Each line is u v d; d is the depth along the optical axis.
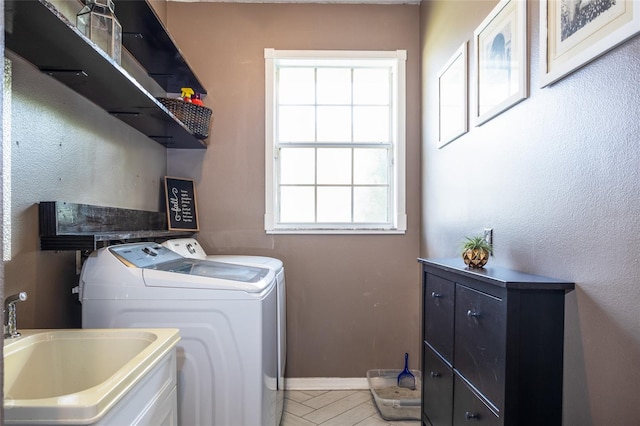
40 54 1.27
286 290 2.83
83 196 1.68
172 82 2.64
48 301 1.46
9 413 0.76
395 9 2.88
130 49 2.16
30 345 1.16
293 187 2.96
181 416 1.57
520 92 1.46
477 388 1.37
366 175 2.98
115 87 1.56
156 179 2.57
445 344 1.68
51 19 1.05
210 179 2.81
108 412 0.82
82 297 1.54
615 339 1.03
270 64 2.83
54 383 1.20
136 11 1.82
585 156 1.15
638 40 0.96
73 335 1.23
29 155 1.34
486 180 1.79
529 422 1.18
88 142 1.72
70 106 1.58
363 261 2.86
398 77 2.88
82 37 1.16
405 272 2.88
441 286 1.74
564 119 1.24
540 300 1.19
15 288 1.28
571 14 1.19
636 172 0.97
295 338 2.84
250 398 1.58
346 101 2.99
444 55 2.36
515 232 1.53
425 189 2.74
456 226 2.16
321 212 2.96
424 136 2.76
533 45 1.41
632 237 0.98
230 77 2.82
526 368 1.18
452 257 2.22
